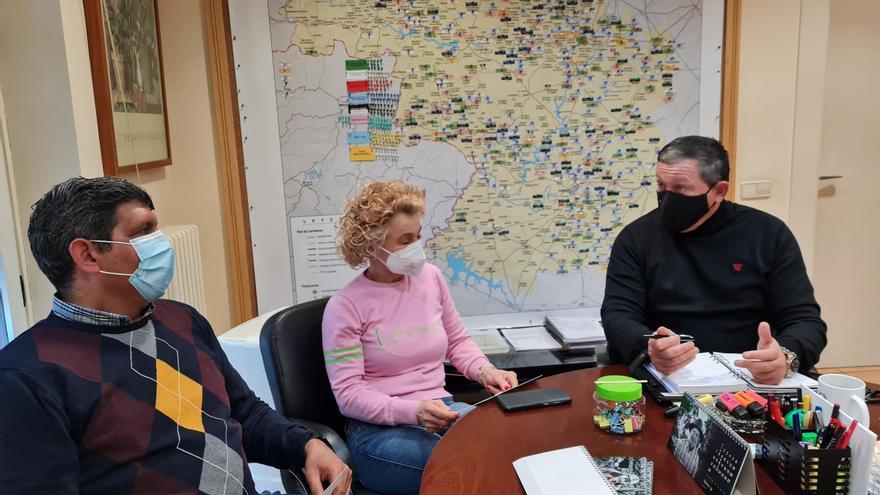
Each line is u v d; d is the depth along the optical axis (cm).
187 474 109
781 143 279
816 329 159
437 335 170
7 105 167
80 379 101
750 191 282
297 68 253
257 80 252
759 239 175
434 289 177
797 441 94
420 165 265
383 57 256
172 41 246
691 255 179
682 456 107
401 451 149
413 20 255
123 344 109
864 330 329
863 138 312
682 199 169
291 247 263
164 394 111
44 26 165
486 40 260
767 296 176
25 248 171
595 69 267
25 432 92
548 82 266
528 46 262
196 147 254
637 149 274
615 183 276
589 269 280
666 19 266
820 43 272
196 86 250
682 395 123
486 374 170
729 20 266
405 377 164
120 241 106
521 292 279
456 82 261
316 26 251
